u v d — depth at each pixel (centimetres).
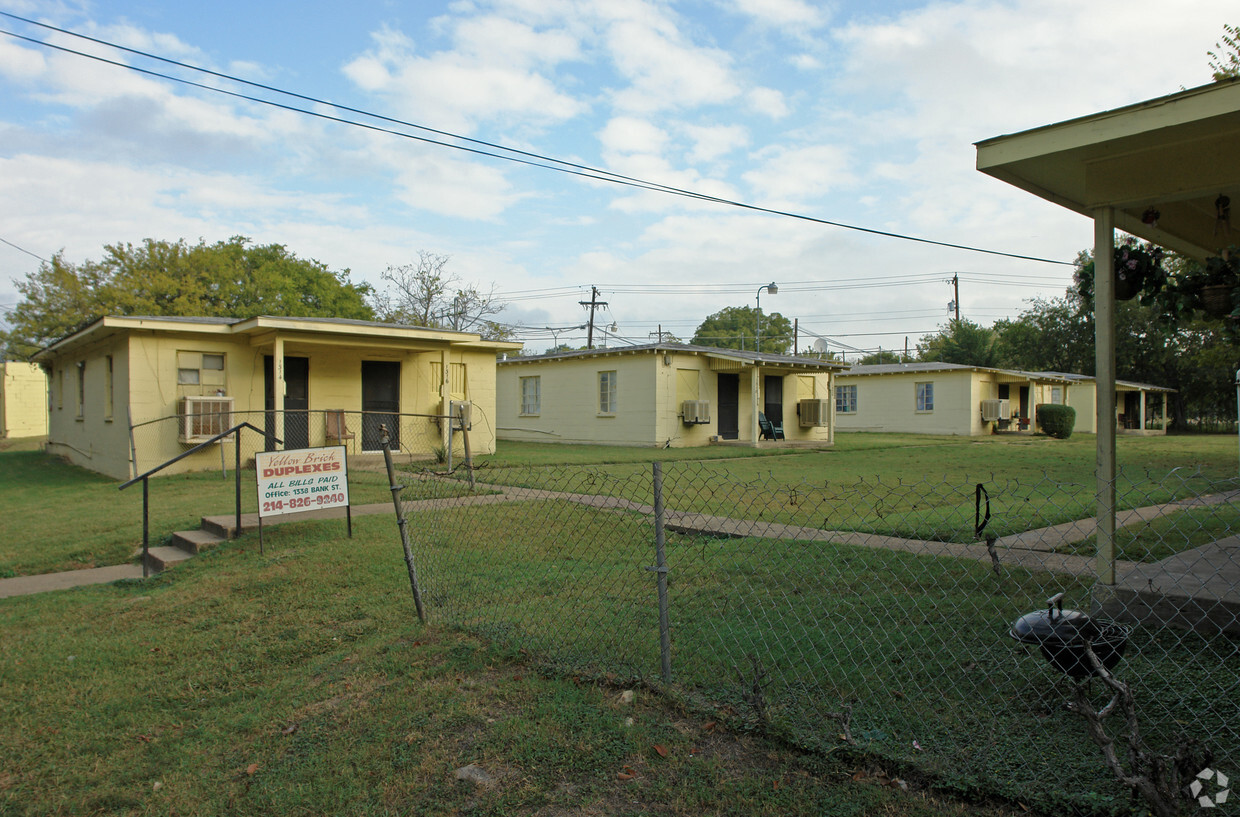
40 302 3177
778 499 963
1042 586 474
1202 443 2372
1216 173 409
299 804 289
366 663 425
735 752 297
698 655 390
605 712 338
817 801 260
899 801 255
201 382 1374
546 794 279
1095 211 455
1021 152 445
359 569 613
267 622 510
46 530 834
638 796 274
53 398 2025
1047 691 329
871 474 1270
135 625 516
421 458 1528
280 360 1327
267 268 3725
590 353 2150
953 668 358
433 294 3772
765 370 2281
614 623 450
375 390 1577
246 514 839
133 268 3378
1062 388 3359
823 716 314
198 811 295
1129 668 348
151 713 389
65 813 299
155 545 770
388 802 285
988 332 4481
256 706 388
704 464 1484
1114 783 253
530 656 408
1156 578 437
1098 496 425
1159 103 391
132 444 1212
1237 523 670
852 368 3372
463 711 352
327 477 726
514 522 792
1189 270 907
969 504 869
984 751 279
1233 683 323
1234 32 1411
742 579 533
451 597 527
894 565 541
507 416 2547
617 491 1059
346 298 4172
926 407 3016
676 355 2067
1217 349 1791
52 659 455
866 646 390
